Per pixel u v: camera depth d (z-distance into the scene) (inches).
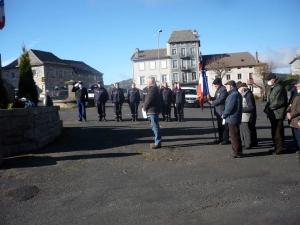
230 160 282.0
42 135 342.0
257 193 198.2
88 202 191.8
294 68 2250.2
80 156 298.8
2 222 168.9
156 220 164.9
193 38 2982.3
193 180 227.3
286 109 296.2
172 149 330.0
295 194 195.0
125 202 190.1
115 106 589.0
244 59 2817.4
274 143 300.4
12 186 221.3
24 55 452.1
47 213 178.2
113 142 367.2
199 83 404.2
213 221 161.8
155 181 227.1
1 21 345.4
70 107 1013.8
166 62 2992.1
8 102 322.7
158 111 333.1
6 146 297.7
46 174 245.9
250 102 323.0
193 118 674.2
